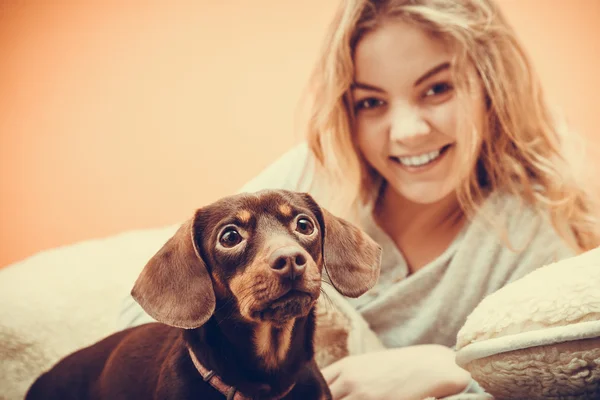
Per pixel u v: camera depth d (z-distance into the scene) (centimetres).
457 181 215
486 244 218
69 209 312
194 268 143
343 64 208
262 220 143
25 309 207
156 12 303
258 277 133
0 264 311
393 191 235
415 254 232
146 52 304
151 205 305
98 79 306
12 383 193
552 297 134
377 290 228
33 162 310
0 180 311
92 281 222
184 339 151
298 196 154
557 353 129
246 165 301
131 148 306
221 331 146
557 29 305
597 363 126
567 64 306
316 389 155
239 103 301
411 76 201
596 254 145
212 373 145
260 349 147
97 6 305
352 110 219
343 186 229
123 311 203
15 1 306
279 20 298
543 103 232
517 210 222
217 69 302
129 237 255
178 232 149
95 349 180
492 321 142
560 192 222
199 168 303
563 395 136
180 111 304
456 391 174
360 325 212
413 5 200
